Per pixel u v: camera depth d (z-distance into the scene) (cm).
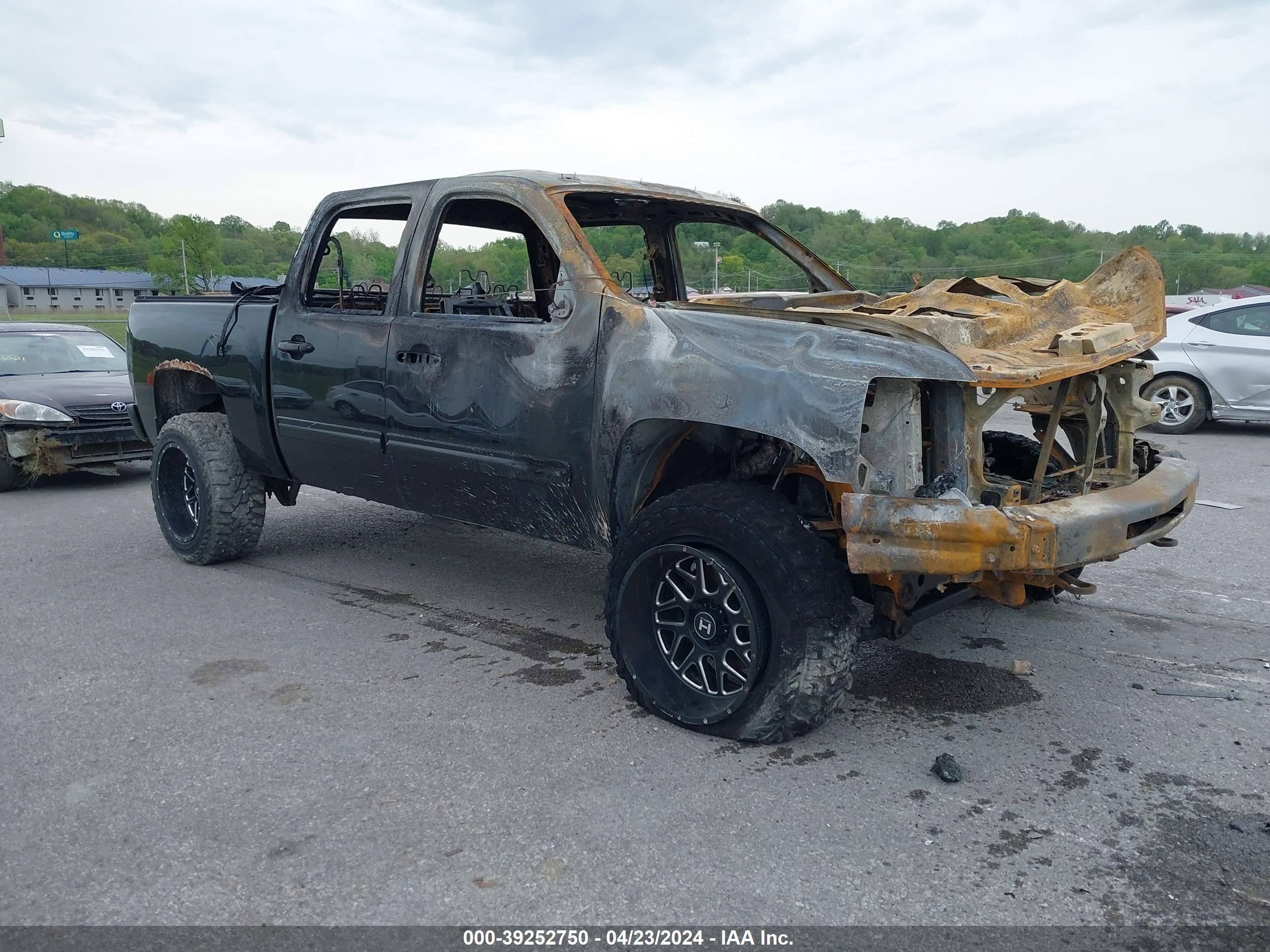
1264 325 1027
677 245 528
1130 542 329
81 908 248
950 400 307
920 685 386
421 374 423
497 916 243
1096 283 413
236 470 550
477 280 480
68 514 732
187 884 258
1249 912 243
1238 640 436
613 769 317
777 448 351
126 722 356
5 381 866
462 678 398
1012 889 252
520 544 621
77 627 462
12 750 335
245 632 455
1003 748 331
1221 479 798
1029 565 293
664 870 261
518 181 407
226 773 317
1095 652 422
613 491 366
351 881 258
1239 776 312
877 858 266
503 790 304
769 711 319
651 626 355
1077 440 410
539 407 381
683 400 330
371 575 551
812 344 312
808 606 309
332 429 474
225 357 527
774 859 266
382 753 330
